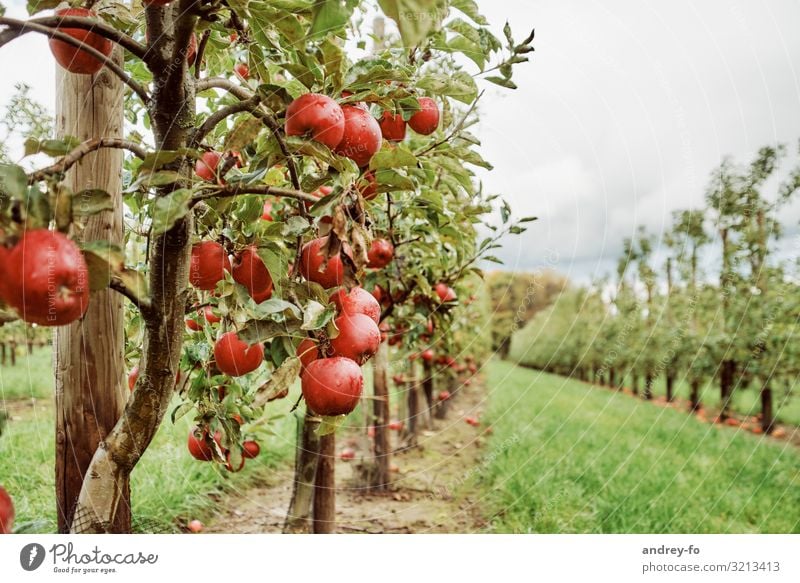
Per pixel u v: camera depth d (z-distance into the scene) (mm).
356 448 4441
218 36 1408
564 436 5945
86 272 784
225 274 1168
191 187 1045
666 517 3297
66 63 1147
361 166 1141
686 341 8281
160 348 1101
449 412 7348
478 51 1414
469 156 1685
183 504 3020
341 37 1206
